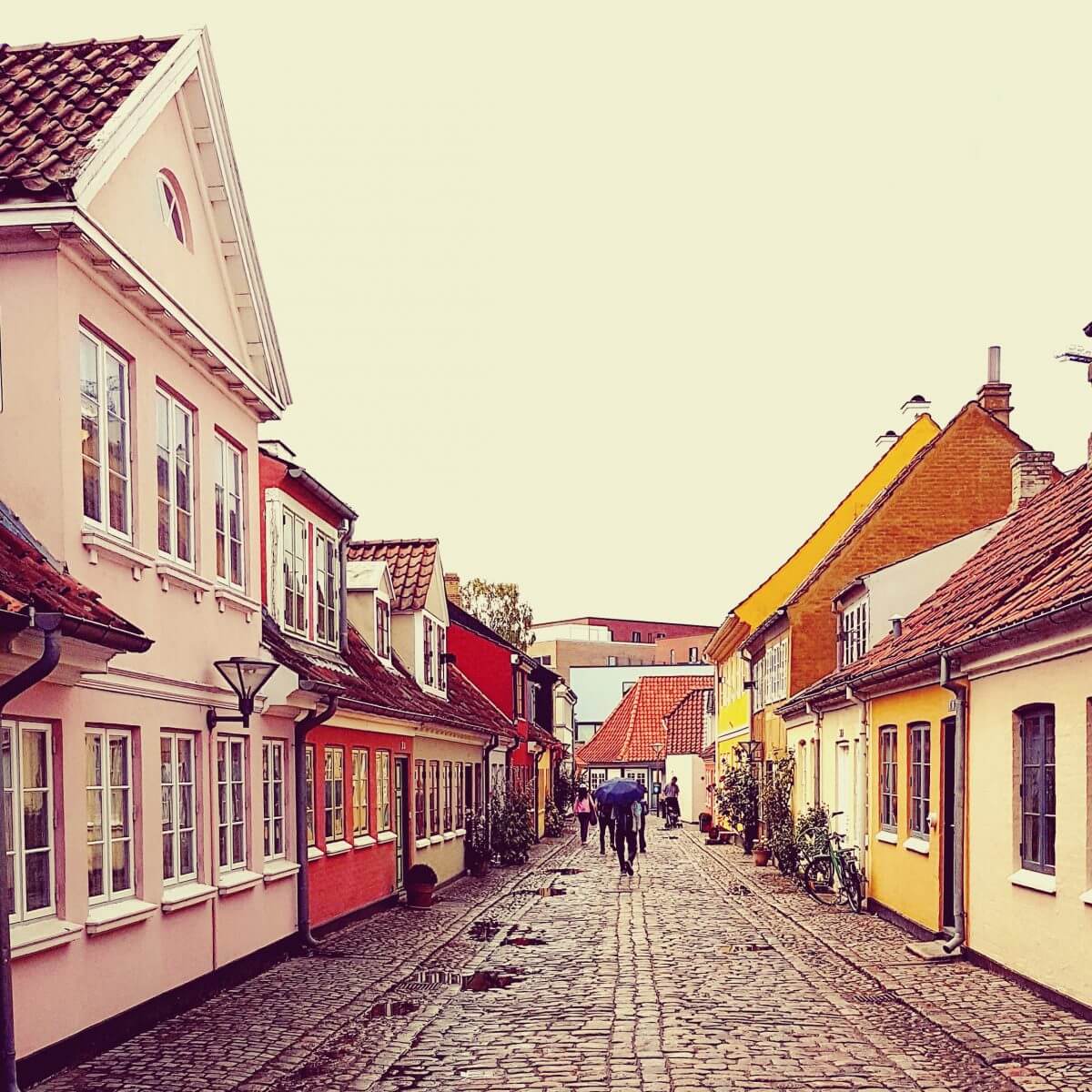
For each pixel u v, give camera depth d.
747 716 36.62
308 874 14.37
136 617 9.59
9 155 8.70
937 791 13.90
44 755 8.16
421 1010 10.34
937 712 13.94
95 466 9.05
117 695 9.20
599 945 14.29
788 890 21.20
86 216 8.42
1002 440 27.20
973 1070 8.00
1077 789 9.70
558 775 45.78
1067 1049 8.41
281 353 13.18
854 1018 9.77
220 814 11.64
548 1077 7.99
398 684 20.41
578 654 99.12
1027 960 10.78
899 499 27.31
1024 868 11.15
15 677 6.85
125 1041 9.08
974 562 16.89
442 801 23.00
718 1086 7.70
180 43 10.42
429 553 24.48
